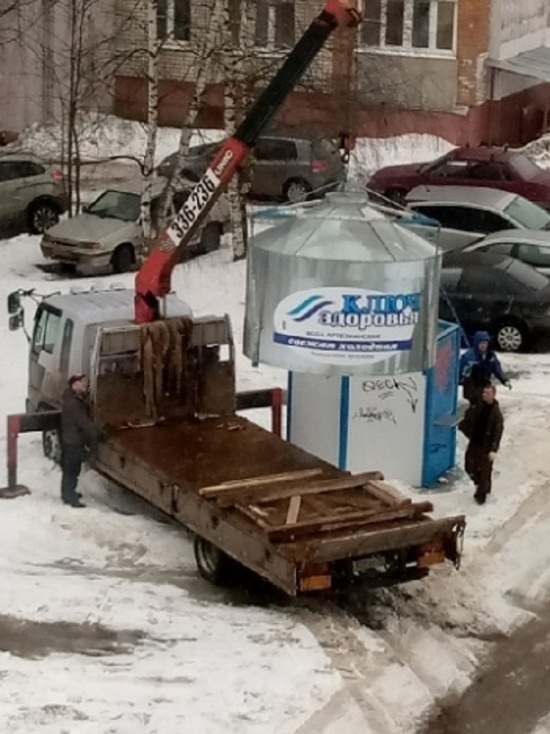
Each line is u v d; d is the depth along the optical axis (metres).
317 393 14.88
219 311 21.92
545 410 17.81
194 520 12.38
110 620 11.60
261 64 26.23
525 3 37.94
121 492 14.91
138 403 14.49
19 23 32.16
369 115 30.73
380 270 12.70
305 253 12.76
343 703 10.31
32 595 12.05
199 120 34.62
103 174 31.30
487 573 12.91
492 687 10.76
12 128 34.72
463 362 16.94
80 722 9.83
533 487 15.20
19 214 27.19
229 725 9.89
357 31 30.00
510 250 22.28
